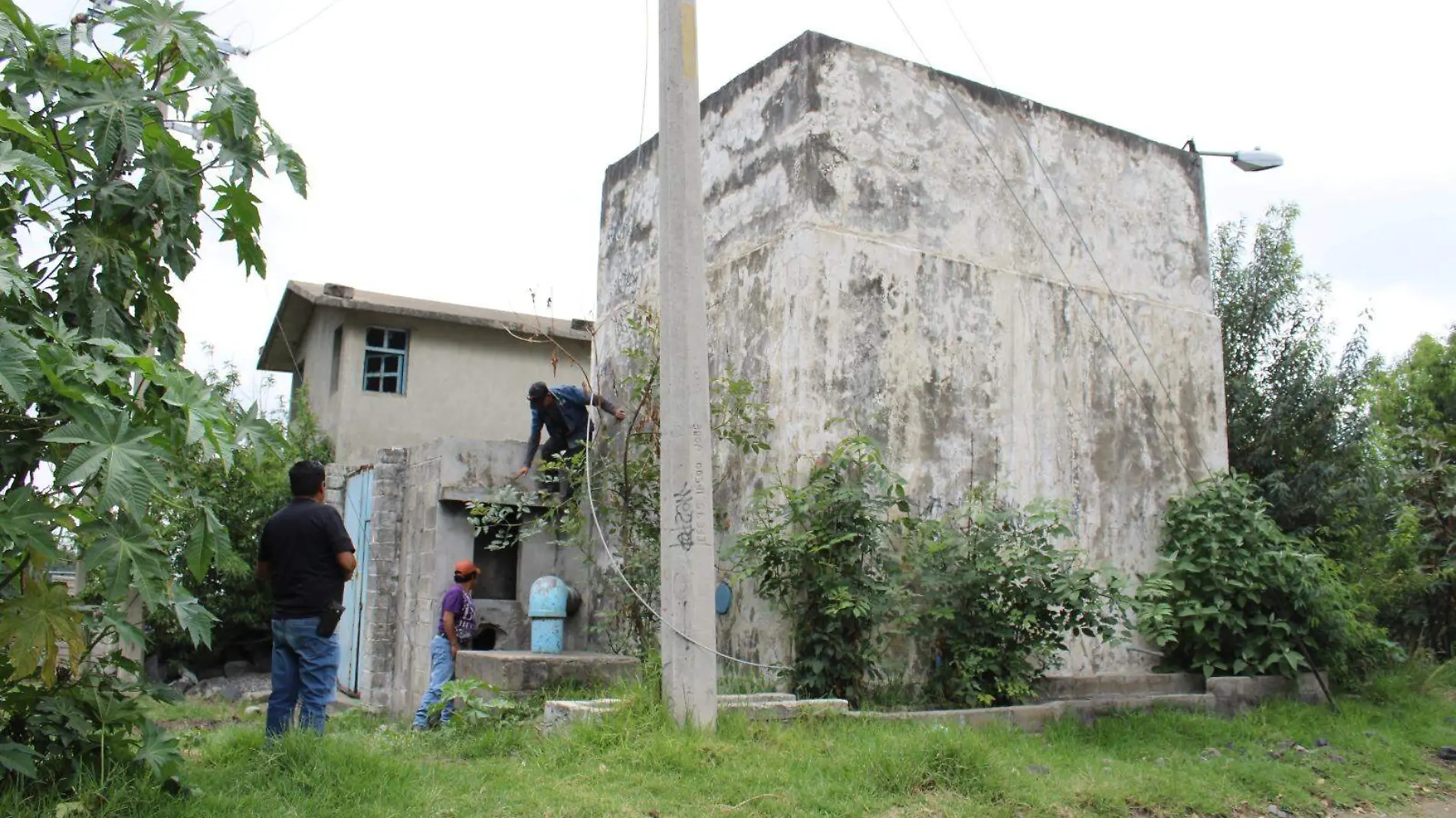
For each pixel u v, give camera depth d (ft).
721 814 17.83
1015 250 34.65
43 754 15.69
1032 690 29.22
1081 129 37.29
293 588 20.58
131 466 14.89
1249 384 48.47
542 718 25.34
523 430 69.10
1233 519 34.83
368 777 18.21
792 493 27.73
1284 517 45.65
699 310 23.68
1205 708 30.71
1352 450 46.39
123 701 16.78
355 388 64.28
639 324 34.65
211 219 18.76
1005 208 34.68
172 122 18.10
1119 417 36.22
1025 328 34.30
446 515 34.99
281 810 16.46
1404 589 43.62
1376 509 46.01
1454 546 45.55
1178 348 38.45
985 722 26.25
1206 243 40.42
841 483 28.07
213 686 47.91
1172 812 21.08
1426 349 66.44
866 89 32.04
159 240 17.69
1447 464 47.37
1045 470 33.88
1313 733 29.27
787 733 22.56
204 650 51.34
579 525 33.35
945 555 28.35
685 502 23.09
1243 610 33.71
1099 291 36.55
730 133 34.06
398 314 65.05
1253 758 25.72
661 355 23.89
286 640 20.53
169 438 16.69
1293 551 33.68
